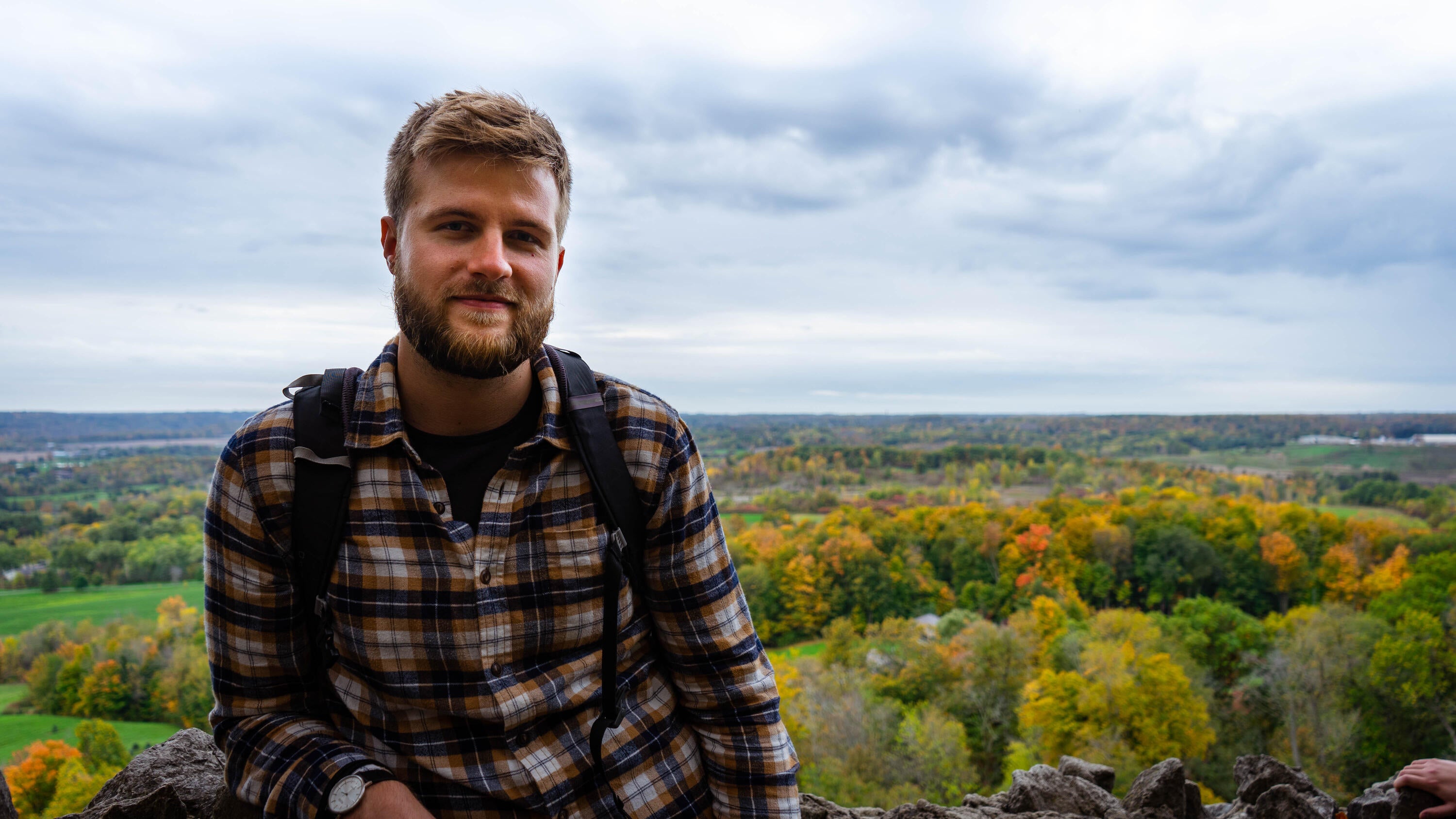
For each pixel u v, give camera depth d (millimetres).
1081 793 2730
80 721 32312
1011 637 42500
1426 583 40656
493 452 1260
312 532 1190
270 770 1207
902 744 34438
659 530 1361
